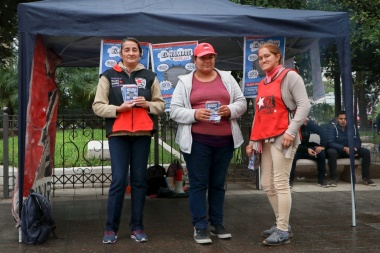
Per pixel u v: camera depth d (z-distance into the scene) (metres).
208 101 4.66
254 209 6.63
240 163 9.46
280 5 9.26
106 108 4.67
